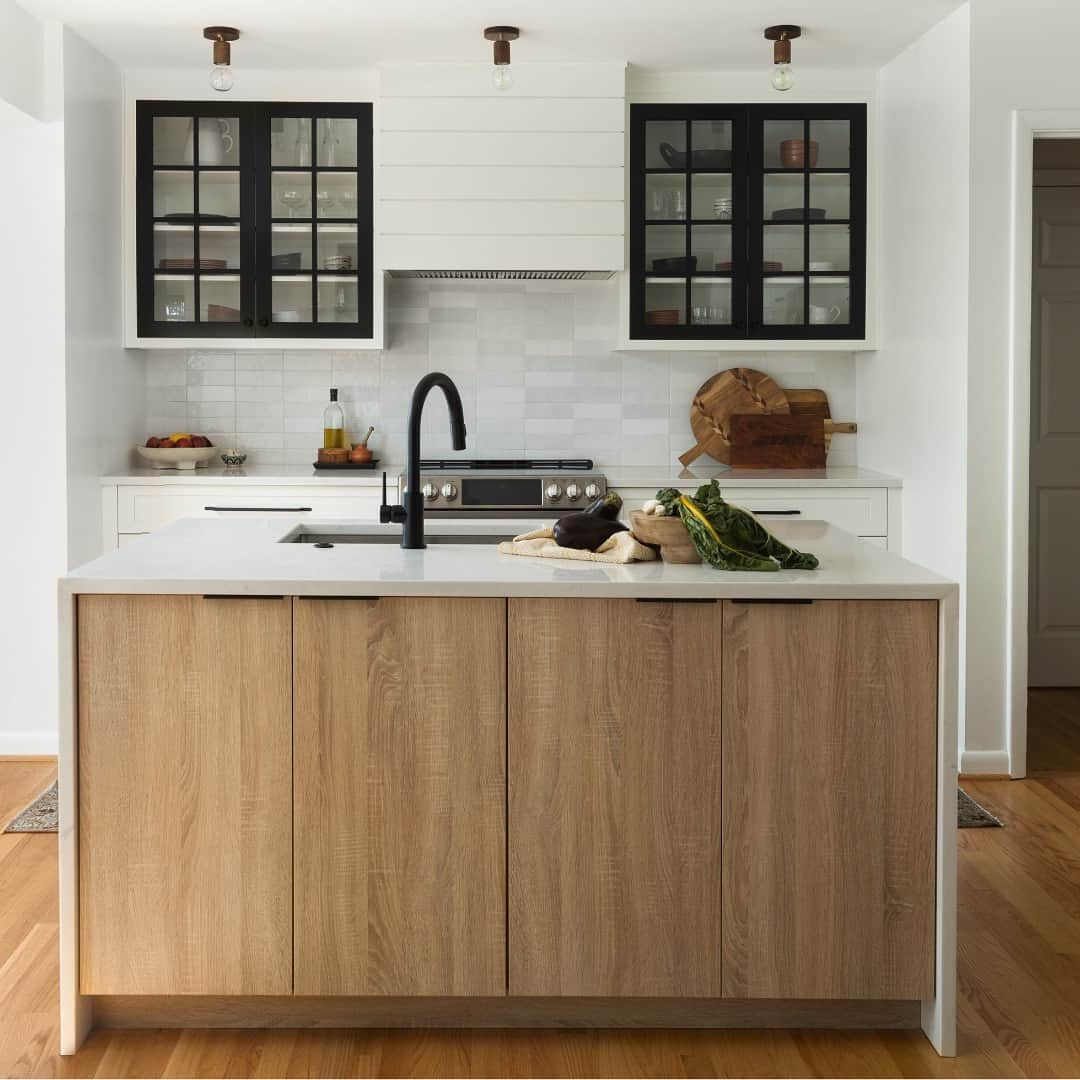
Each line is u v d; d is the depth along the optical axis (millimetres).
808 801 2738
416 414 3203
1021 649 4629
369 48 5012
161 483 5207
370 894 2758
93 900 2754
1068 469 6094
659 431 5902
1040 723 5480
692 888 2756
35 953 3205
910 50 5055
